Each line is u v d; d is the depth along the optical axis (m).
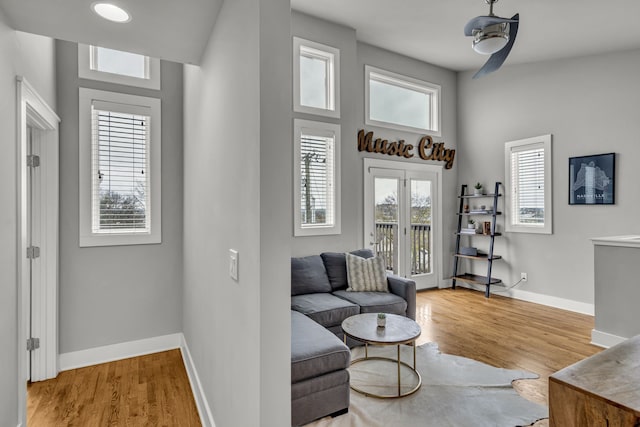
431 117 5.50
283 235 1.29
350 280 3.70
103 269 2.98
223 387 1.78
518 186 4.93
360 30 4.27
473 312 4.27
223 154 1.76
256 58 1.26
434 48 4.71
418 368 2.79
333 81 4.16
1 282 1.71
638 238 3.28
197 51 2.21
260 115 1.24
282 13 1.28
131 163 3.08
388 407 2.26
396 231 5.03
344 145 4.27
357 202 4.43
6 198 1.77
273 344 1.27
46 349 2.67
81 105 2.85
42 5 1.67
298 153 3.92
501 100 5.11
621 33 3.51
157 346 3.20
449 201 5.64
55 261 2.68
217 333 1.91
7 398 1.78
